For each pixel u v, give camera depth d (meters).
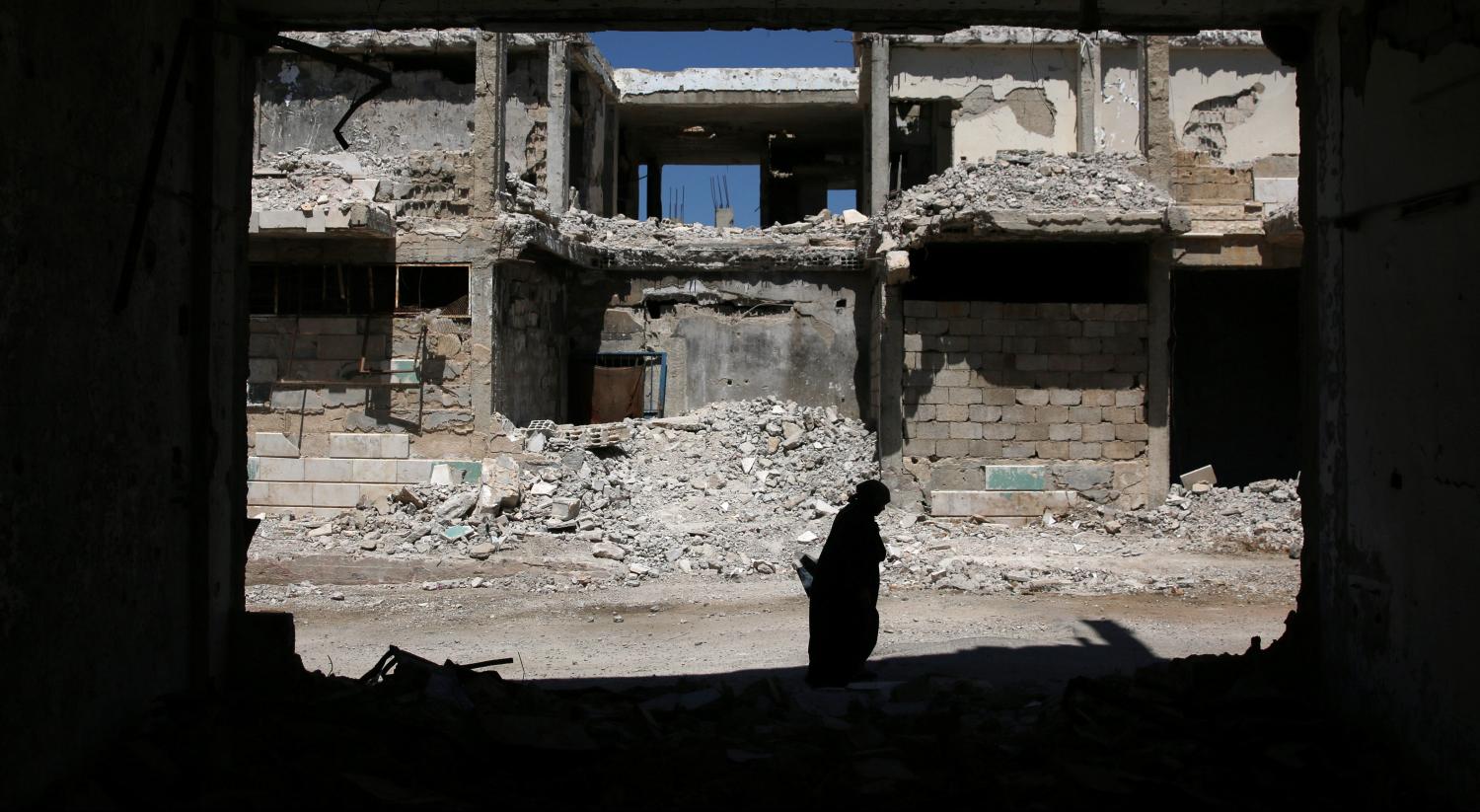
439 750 5.16
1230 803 4.70
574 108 22.67
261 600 12.23
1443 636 4.67
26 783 4.18
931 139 24.44
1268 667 6.17
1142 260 17.66
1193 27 6.10
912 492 17.08
